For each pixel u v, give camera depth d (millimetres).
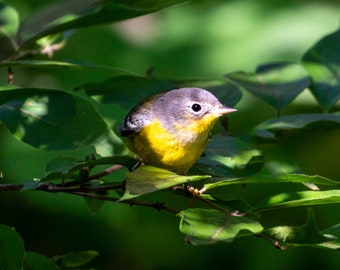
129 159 7246
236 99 10070
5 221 14648
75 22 8469
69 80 14859
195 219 6383
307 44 15680
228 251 14984
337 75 9914
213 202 7559
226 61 15641
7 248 7691
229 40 15875
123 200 6883
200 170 8977
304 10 16047
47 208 13898
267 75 10031
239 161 8602
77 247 15148
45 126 7578
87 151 12945
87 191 7598
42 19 9617
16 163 13508
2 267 7656
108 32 15742
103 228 14977
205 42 15938
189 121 9469
